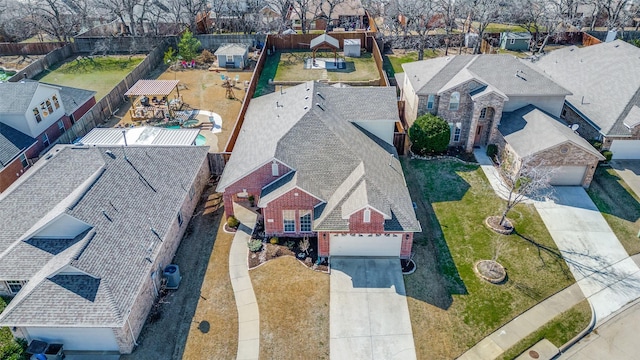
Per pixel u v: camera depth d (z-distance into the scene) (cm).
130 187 2777
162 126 4419
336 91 3678
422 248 2902
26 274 2295
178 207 2858
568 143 3241
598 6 6688
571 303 2528
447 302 2519
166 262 2695
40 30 7000
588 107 3994
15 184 3350
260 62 5756
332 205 2708
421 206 3288
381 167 3055
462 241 2959
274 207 2816
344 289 2584
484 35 6644
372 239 2720
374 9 7938
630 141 3700
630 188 3447
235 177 2947
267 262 2769
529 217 3156
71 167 2889
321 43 5800
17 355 2155
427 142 3744
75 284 2161
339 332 2341
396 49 6644
